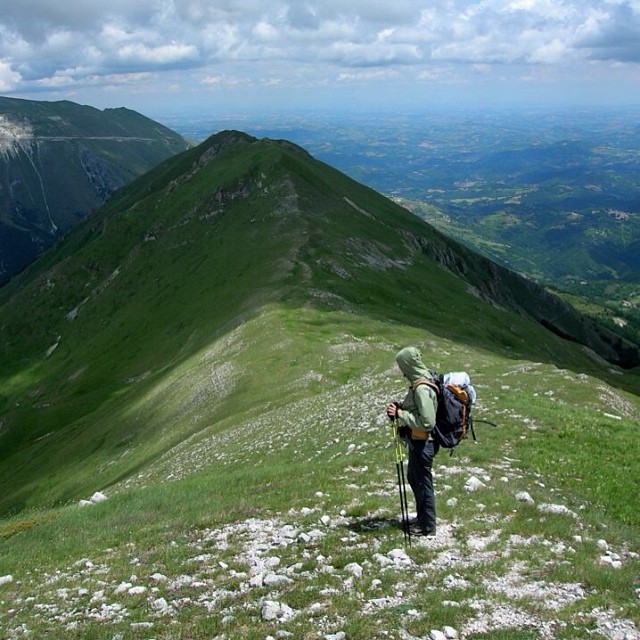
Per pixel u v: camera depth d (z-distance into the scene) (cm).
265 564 1213
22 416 11088
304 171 15325
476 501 1466
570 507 1499
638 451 2008
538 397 2969
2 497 7450
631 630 862
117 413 7675
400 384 3716
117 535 1658
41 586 1354
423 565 1128
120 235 17462
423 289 10844
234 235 13362
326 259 10181
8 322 16312
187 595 1123
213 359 6800
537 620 909
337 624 930
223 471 3123
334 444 2752
